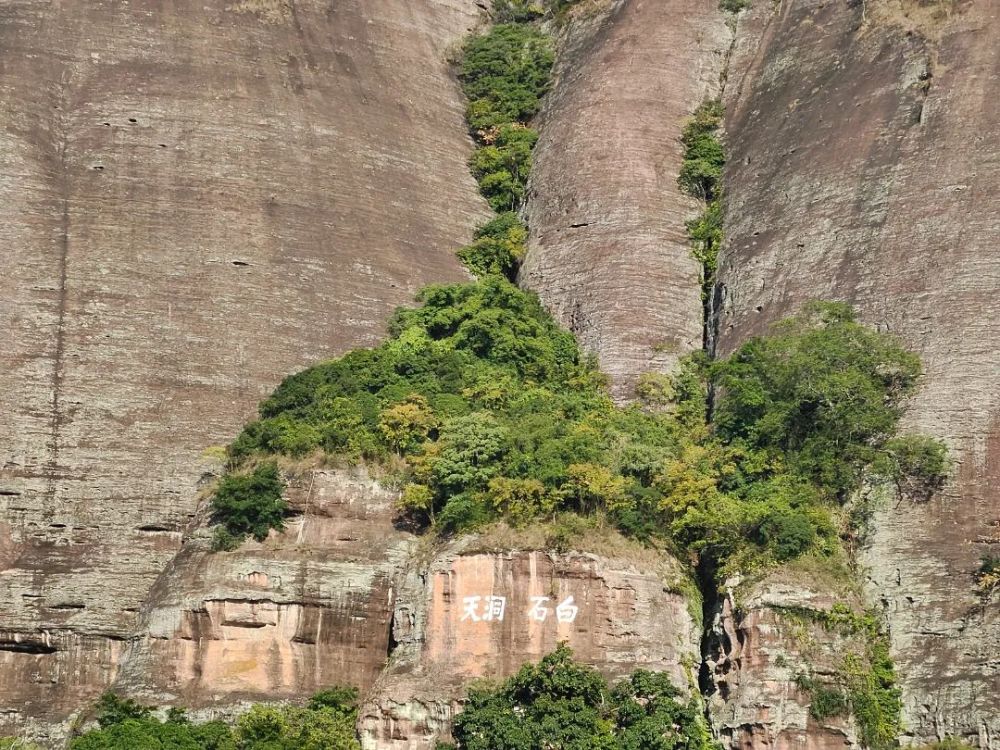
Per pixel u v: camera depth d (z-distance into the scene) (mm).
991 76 79500
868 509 67750
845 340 71375
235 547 67000
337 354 76938
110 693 64562
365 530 67875
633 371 76625
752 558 65625
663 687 61688
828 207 78062
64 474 70562
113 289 75500
